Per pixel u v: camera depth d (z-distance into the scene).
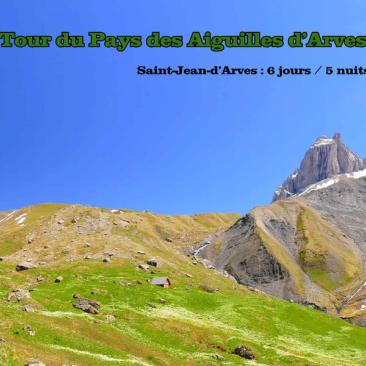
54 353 49.19
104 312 87.06
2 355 41.53
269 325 101.19
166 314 94.88
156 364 63.47
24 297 76.94
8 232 188.75
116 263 140.00
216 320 98.88
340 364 81.88
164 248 182.38
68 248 155.25
